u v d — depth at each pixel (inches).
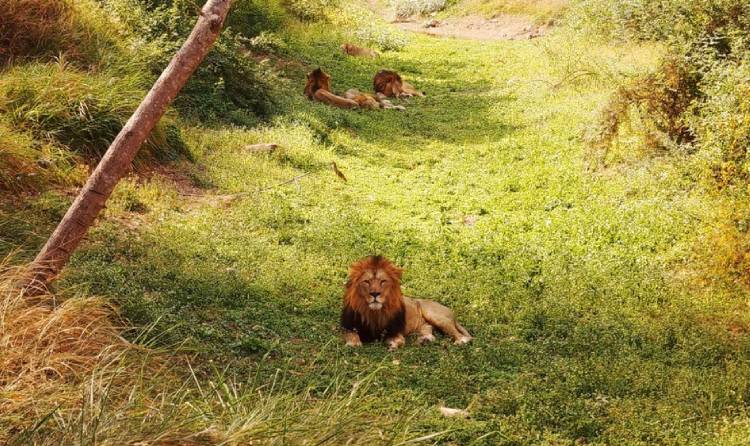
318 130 730.8
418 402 281.7
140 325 311.1
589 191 579.8
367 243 483.8
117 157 280.7
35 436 194.1
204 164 582.2
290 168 615.5
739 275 414.6
